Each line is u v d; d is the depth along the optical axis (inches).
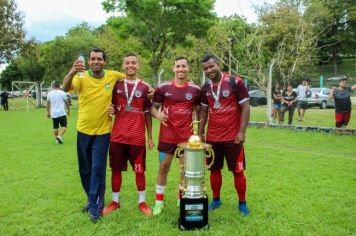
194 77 837.8
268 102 571.5
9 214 187.2
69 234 162.4
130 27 769.6
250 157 323.0
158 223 174.7
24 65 1485.0
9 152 357.1
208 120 191.8
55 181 249.3
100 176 184.9
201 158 168.7
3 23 1186.6
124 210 193.5
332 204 198.1
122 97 186.5
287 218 180.1
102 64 181.9
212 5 756.6
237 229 167.5
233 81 183.2
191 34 797.2
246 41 672.4
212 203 198.1
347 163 297.3
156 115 188.4
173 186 237.6
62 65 1432.1
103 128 184.9
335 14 1610.5
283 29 664.4
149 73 916.0
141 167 192.4
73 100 1517.0
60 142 412.2
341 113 462.9
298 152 345.4
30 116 817.5
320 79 981.2
